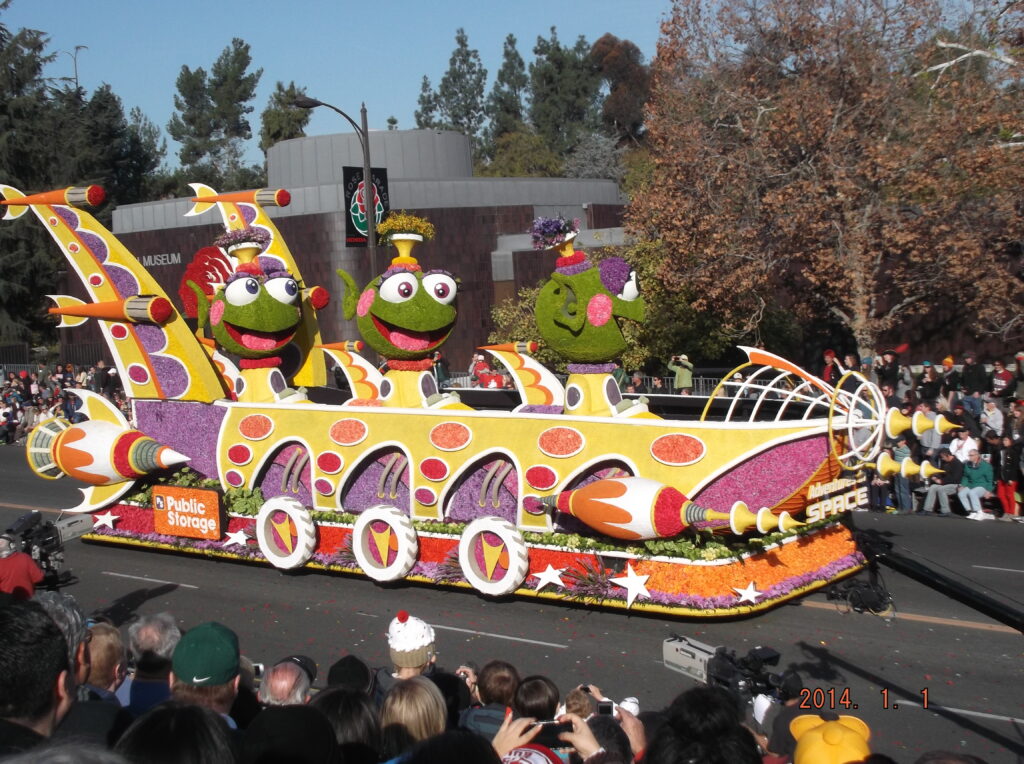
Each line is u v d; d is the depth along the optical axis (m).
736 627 9.70
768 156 20.52
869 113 20.53
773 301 21.92
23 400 26.75
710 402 10.33
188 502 12.81
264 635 10.05
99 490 13.76
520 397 13.06
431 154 34.47
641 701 8.07
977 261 19.00
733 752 3.59
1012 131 20.19
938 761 3.17
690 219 20.31
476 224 31.22
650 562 10.02
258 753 3.33
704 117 21.91
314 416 12.20
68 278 41.88
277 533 12.16
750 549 9.95
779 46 21.86
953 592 6.02
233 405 12.77
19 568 8.20
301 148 34.34
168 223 34.75
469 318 31.16
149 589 11.82
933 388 16.25
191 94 72.88
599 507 9.77
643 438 10.09
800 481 9.59
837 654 8.95
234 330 12.71
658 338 22.11
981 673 8.45
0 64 45.56
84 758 2.24
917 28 20.89
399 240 11.64
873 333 19.73
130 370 13.37
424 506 11.46
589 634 9.73
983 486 14.10
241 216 13.95
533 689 4.93
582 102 71.94
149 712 3.31
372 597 11.23
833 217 19.81
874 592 9.92
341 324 30.44
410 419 11.54
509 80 78.94
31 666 3.14
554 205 33.09
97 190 12.85
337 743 3.48
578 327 10.45
